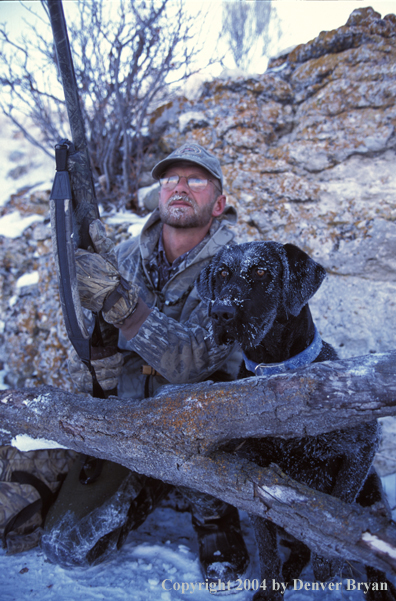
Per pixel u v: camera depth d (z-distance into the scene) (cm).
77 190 173
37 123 401
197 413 151
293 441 177
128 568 195
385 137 294
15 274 368
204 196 234
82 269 172
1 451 199
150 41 353
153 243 248
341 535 129
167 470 157
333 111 313
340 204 302
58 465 211
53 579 186
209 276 197
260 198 320
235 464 148
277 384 143
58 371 327
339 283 294
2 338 358
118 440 162
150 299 240
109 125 385
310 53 330
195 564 199
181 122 362
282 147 328
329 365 142
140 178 387
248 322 169
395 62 299
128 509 197
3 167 420
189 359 195
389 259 284
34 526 206
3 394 186
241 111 340
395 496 236
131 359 234
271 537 174
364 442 173
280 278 182
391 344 275
